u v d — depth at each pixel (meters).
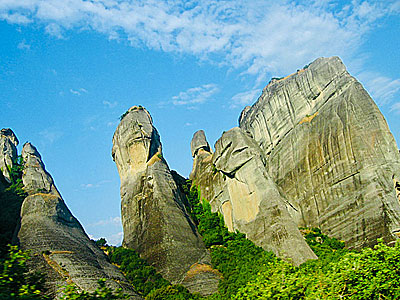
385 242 58.81
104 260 62.62
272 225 65.38
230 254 63.91
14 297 19.42
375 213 61.47
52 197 68.38
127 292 53.84
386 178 62.94
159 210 70.81
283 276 28.86
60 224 64.12
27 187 77.62
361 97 70.75
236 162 74.31
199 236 70.88
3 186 78.69
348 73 78.75
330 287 27.97
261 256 61.31
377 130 66.38
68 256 56.16
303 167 75.50
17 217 69.69
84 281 51.38
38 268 51.78
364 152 66.06
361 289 26.81
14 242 59.62
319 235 66.25
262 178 70.88
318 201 70.69
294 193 75.50
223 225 75.62
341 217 65.69
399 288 26.12
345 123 70.56
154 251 65.31
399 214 59.69
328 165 71.00
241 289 30.02
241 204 72.50
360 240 61.66
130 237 73.56
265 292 27.73
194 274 59.22
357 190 65.00
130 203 77.75
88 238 67.38
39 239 57.94
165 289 54.53
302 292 28.08
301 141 78.31
